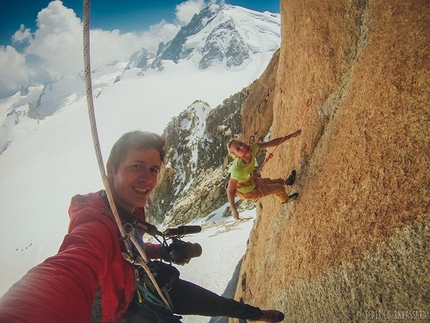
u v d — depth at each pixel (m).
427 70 2.68
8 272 108.06
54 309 1.14
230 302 2.76
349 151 3.50
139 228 2.09
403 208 2.57
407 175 2.62
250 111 36.72
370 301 2.67
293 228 4.68
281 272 4.74
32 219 146.25
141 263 1.90
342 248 3.20
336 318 3.07
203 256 24.11
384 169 2.88
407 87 2.85
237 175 4.57
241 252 21.69
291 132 5.70
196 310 2.48
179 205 51.28
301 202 4.62
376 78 3.36
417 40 2.87
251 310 2.94
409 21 3.05
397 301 2.42
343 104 4.11
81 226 1.69
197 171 58.75
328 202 3.70
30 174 196.62
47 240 123.81
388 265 2.58
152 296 2.21
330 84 4.62
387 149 2.92
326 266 3.41
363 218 3.00
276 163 6.61
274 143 4.95
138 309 2.14
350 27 4.30
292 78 6.08
